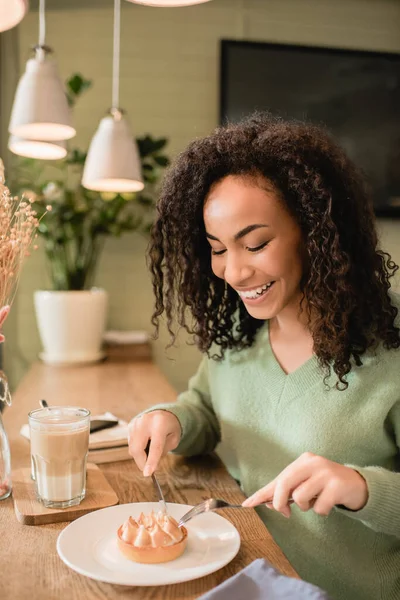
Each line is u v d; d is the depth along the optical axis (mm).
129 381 1936
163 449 1048
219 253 996
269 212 929
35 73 1593
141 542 728
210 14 2783
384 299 988
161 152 2762
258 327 1157
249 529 845
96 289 2570
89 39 2689
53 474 880
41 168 2504
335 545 996
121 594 672
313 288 960
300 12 2855
